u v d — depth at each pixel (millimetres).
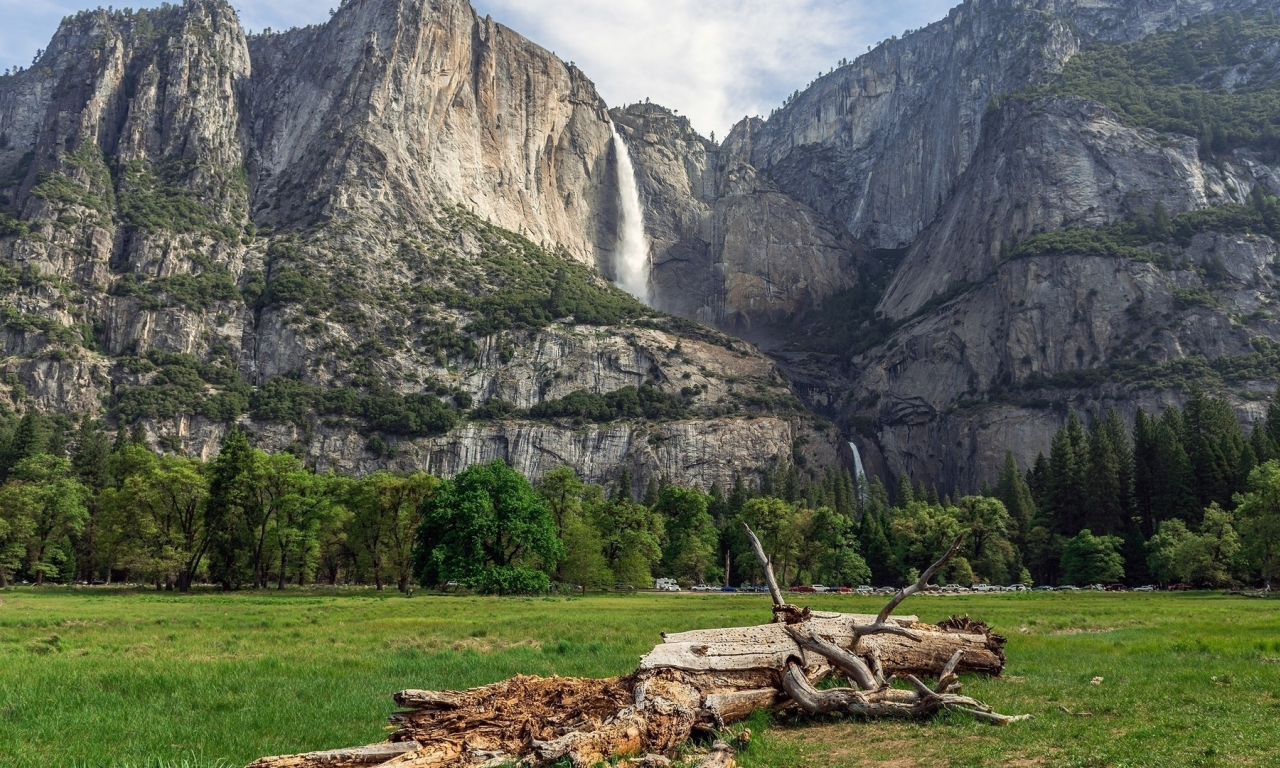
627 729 15156
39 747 16453
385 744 14930
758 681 19031
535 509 91438
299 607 61938
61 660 28922
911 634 23062
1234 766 12938
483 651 32844
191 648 33469
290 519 102062
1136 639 36531
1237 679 22453
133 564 95062
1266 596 87375
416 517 98938
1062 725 16703
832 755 15188
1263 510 91000
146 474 100812
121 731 17828
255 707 20438
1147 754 13836
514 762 14297
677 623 45062
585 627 42500
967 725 17188
